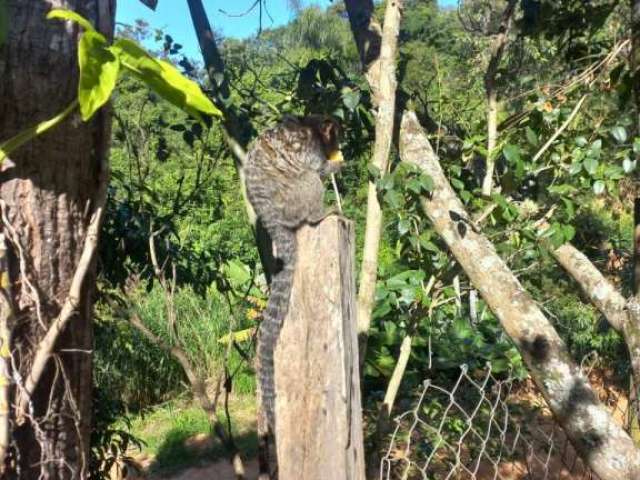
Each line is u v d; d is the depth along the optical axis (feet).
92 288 8.20
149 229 15.21
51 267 7.54
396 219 14.57
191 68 16.05
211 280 17.16
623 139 12.81
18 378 7.11
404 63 15.33
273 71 22.36
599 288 13.33
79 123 7.48
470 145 13.99
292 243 12.71
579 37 16.53
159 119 17.10
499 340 22.08
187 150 21.79
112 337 21.48
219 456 26.08
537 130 14.51
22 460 7.44
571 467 16.55
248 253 26.11
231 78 18.86
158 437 27.86
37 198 7.38
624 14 16.63
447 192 12.31
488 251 12.03
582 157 13.08
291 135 14.48
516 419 16.40
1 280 7.12
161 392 30.81
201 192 19.48
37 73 7.11
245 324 25.90
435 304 14.05
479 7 21.03
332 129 15.34
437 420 15.03
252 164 14.51
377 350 21.17
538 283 16.49
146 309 29.89
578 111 14.62
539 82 17.07
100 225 7.84
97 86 5.09
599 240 23.09
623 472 10.59
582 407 11.00
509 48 17.58
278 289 10.75
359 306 11.91
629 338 12.26
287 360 8.57
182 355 13.94
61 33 7.18
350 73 20.85
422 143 12.98
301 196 13.74
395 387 13.73
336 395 8.25
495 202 12.76
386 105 11.95
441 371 20.25
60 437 7.79
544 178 15.29
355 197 19.06
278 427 8.57
